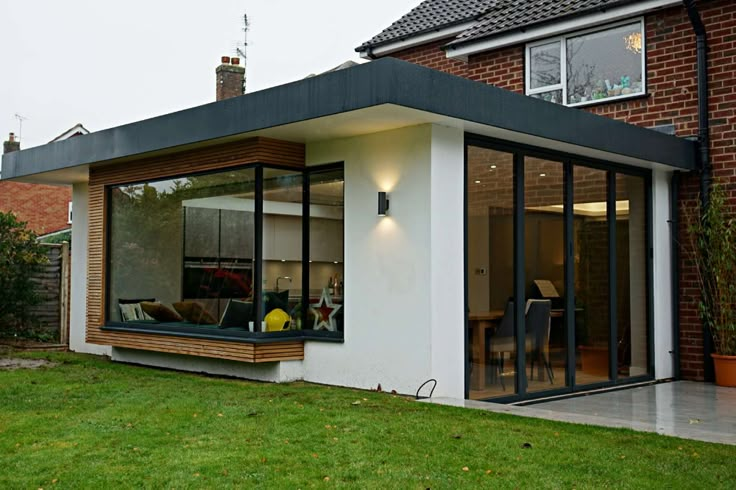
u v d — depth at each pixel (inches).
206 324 387.5
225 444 223.1
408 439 230.4
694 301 423.5
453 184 318.7
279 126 324.2
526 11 502.3
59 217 1127.0
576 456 211.6
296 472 195.2
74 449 217.2
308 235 367.6
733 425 275.3
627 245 404.8
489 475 193.9
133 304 440.5
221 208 379.6
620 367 397.7
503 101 312.5
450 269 316.5
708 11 412.2
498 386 332.5
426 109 284.0
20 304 540.7
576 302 372.2
